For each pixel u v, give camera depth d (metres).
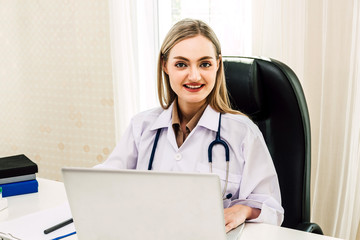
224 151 1.19
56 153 2.53
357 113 1.59
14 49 2.51
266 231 1.02
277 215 1.12
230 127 1.21
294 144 1.24
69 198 0.82
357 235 1.68
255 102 1.26
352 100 1.59
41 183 1.43
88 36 2.24
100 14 2.17
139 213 0.79
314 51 1.63
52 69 2.42
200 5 1.93
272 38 1.70
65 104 2.42
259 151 1.19
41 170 2.62
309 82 1.66
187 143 1.21
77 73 2.33
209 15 1.90
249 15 1.78
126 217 0.80
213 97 1.23
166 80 1.29
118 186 0.78
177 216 0.77
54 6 2.32
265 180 1.18
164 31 2.07
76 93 2.36
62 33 2.33
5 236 1.01
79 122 2.39
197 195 0.74
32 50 2.46
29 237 0.99
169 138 1.23
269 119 1.27
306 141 1.23
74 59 2.32
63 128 2.46
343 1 1.55
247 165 1.17
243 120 1.21
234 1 1.83
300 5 1.62
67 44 2.33
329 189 1.67
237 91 1.28
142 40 2.09
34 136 2.59
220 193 0.73
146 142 1.29
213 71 1.15
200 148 1.20
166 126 1.25
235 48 1.85
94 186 0.79
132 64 2.09
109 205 0.80
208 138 1.21
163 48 1.20
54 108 2.47
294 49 1.66
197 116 1.23
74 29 2.28
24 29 2.46
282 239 0.97
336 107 1.62
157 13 2.06
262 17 1.72
